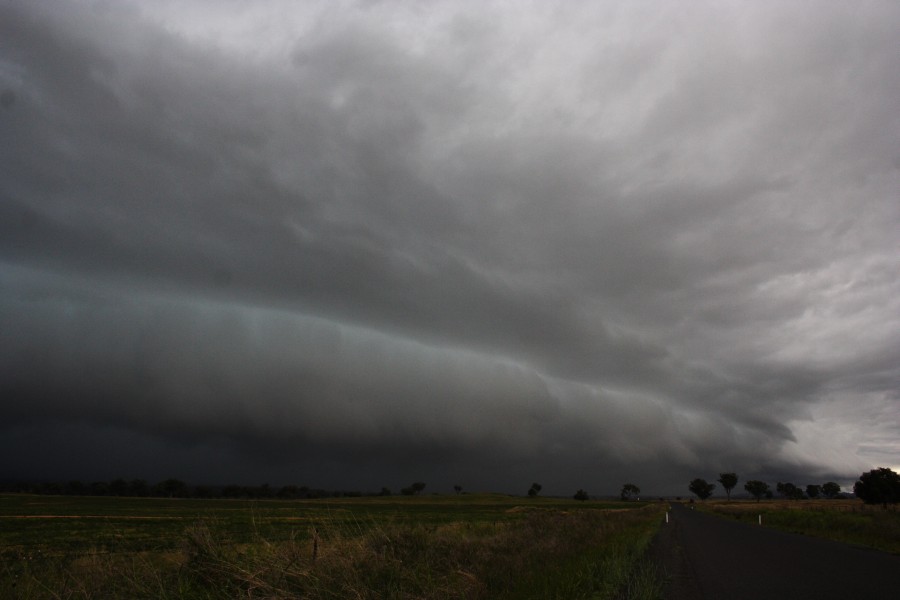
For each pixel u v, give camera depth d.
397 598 8.51
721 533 34.12
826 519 39.94
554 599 9.94
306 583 8.34
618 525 33.84
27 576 7.78
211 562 8.97
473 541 15.10
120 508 87.44
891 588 12.75
